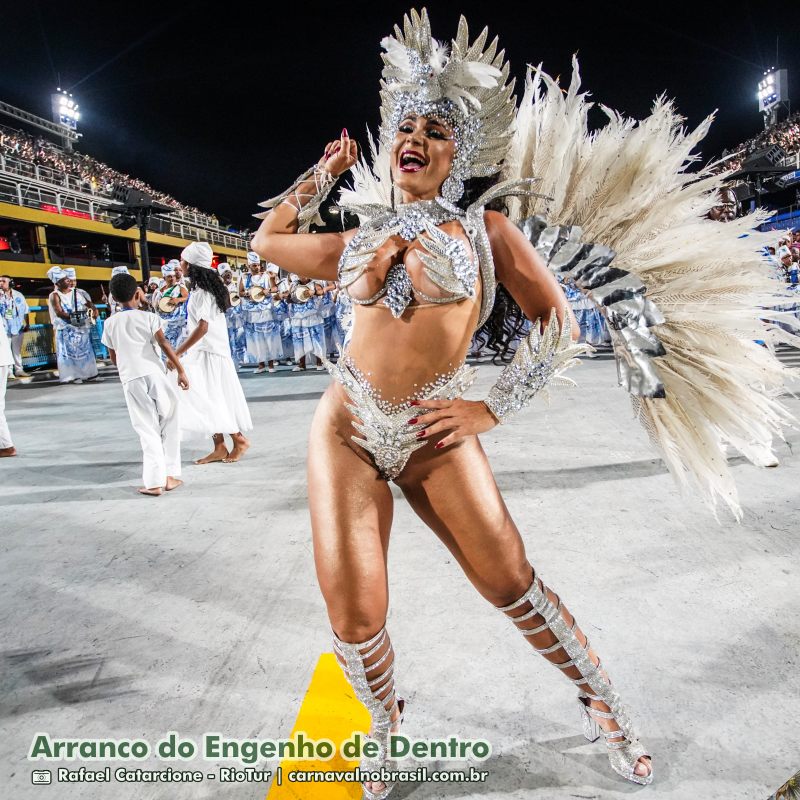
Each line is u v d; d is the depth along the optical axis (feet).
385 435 5.41
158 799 6.10
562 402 22.99
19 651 8.56
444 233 5.33
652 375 6.11
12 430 24.03
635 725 6.62
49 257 66.59
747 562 9.96
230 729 6.96
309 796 6.08
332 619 5.50
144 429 14.89
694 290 6.42
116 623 9.19
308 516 13.08
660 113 6.39
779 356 28.58
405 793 6.00
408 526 12.21
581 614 8.71
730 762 6.10
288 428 21.67
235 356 42.06
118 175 89.76
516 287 5.52
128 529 12.91
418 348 5.43
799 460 14.76
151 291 42.47
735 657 7.61
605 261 6.12
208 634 8.80
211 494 14.88
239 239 117.91
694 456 6.68
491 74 5.30
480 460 5.74
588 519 12.01
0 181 61.67
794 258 30.71
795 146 62.13
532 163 6.48
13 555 11.84
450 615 8.86
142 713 7.24
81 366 39.01
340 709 7.19
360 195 7.32
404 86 5.49
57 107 93.25
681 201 6.43
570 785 5.98
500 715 6.89
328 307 37.37
